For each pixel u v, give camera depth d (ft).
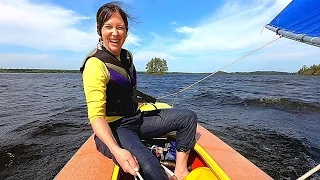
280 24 9.13
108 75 6.06
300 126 22.27
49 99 43.34
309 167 13.74
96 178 6.44
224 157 8.11
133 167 4.76
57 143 17.58
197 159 7.69
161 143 8.56
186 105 34.99
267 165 13.97
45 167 13.93
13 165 14.17
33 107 33.91
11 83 100.32
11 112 29.94
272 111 29.89
